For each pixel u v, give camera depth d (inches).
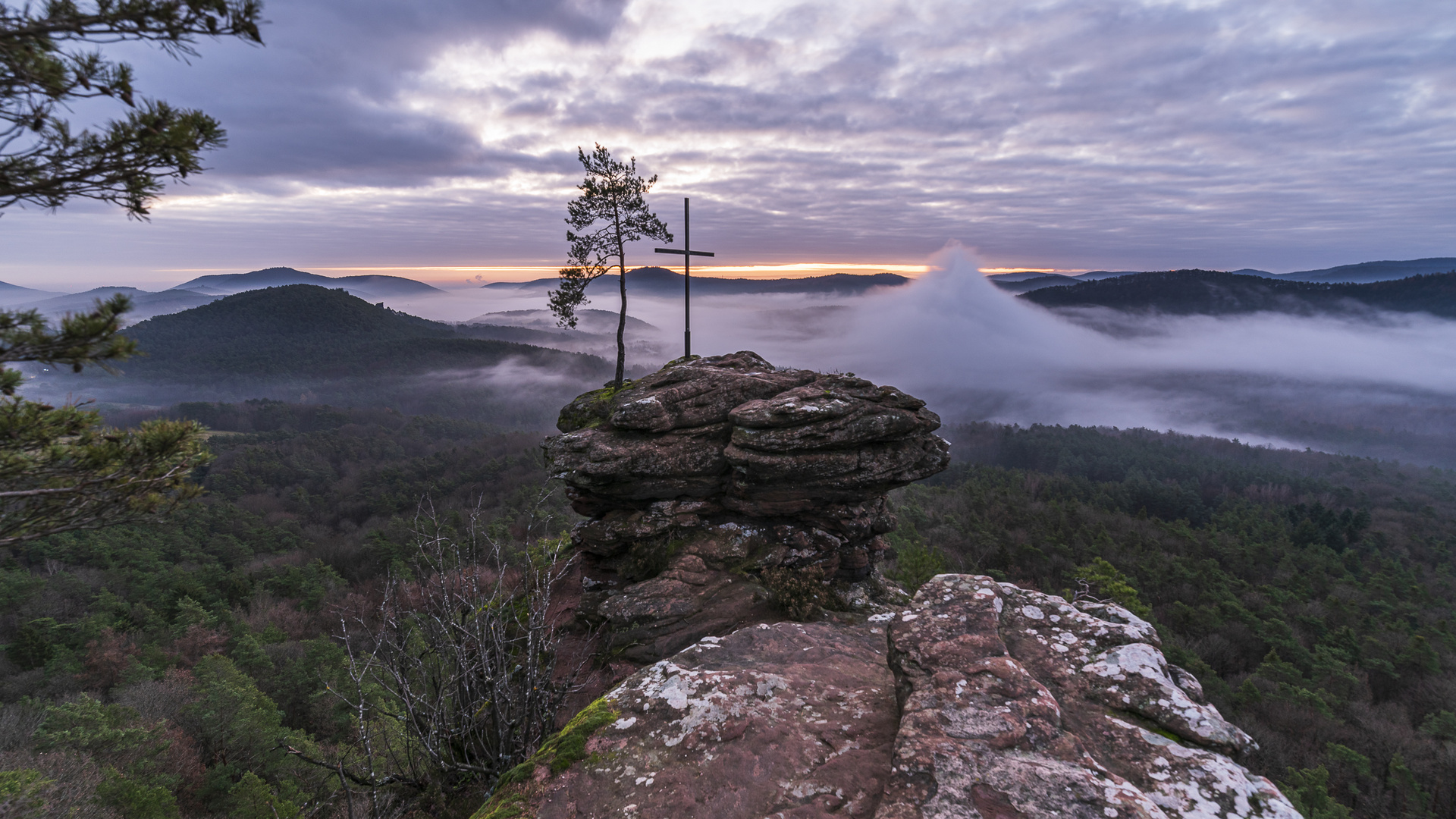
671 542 483.2
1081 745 149.7
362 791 226.7
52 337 180.9
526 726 222.5
